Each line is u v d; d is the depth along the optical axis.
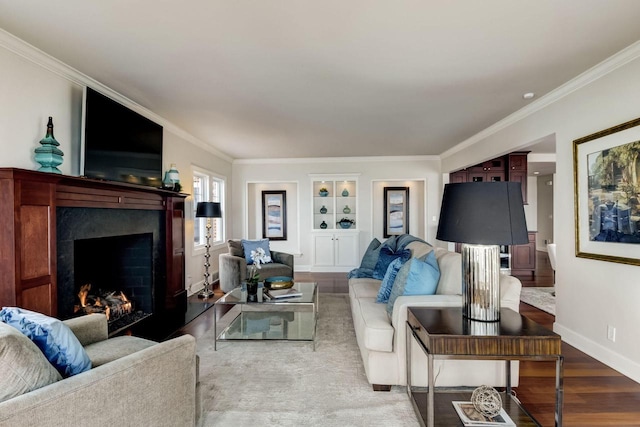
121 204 2.96
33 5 1.76
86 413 1.10
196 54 2.34
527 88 2.99
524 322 1.71
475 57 2.40
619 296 2.40
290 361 2.56
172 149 4.25
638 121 2.22
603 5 1.79
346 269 6.77
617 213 2.40
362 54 2.35
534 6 1.80
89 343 1.77
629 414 1.88
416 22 1.96
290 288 3.48
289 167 6.81
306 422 1.79
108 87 2.93
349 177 6.72
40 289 2.07
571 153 2.88
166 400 1.40
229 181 6.62
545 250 8.94
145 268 3.56
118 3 1.75
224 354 2.69
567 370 2.42
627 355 2.34
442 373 2.06
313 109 3.58
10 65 2.13
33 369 1.05
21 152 2.21
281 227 7.20
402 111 3.65
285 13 1.86
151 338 3.02
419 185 7.16
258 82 2.84
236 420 1.81
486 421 1.65
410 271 2.24
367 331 2.08
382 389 2.11
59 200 2.27
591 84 2.66
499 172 6.14
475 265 1.73
